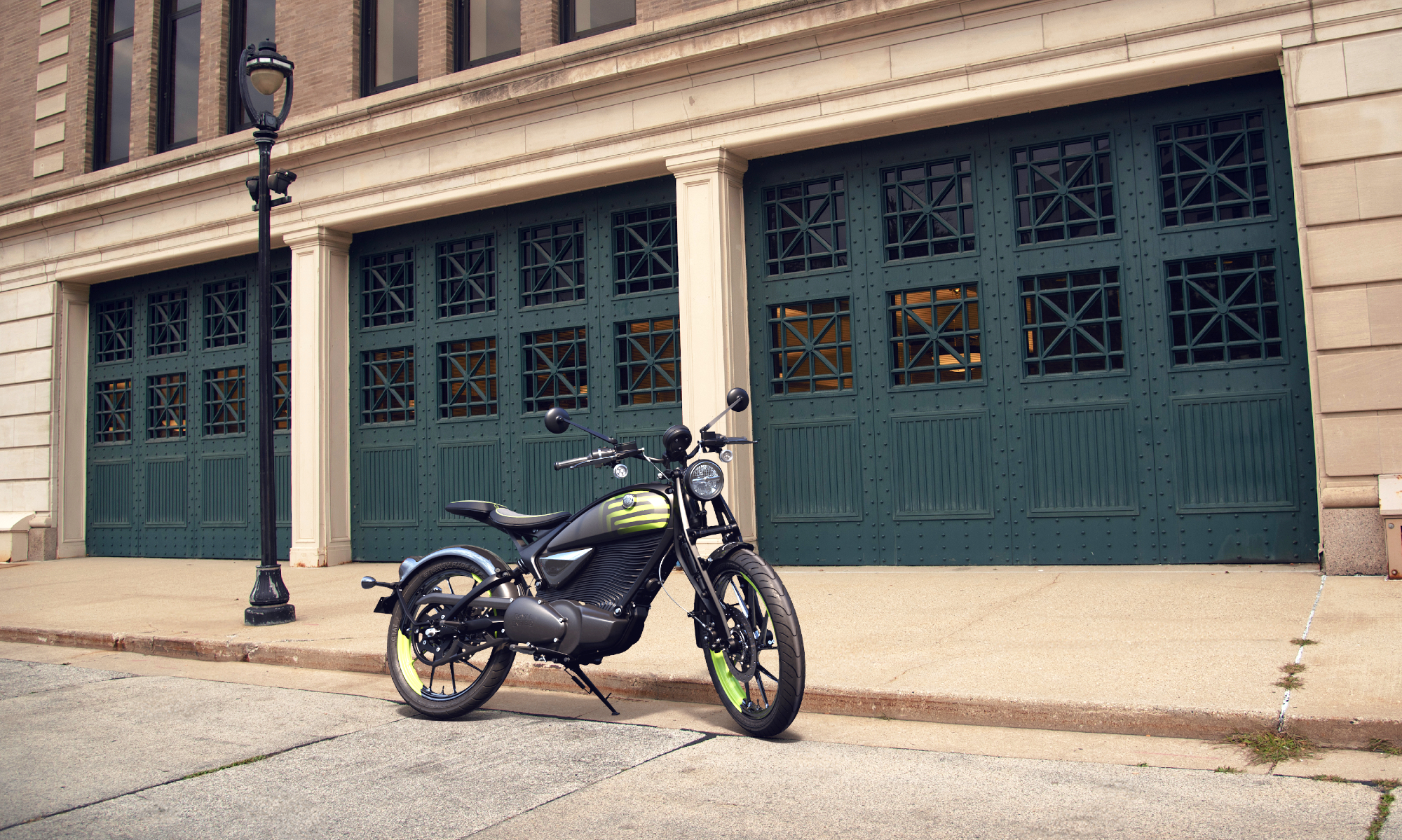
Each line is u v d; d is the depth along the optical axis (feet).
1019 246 26.55
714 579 13.69
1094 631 17.15
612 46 30.04
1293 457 23.54
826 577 26.02
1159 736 12.26
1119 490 25.21
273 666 19.48
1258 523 23.80
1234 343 24.30
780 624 12.44
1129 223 25.41
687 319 29.09
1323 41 22.57
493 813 10.32
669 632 19.39
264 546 23.12
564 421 13.71
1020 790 10.52
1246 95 24.45
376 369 36.52
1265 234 24.04
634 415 31.04
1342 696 12.21
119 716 15.35
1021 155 26.86
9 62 47.62
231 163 38.24
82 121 44.68
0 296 45.52
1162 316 24.95
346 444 36.47
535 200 33.24
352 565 35.40
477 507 15.57
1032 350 26.58
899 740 12.78
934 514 27.17
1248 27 23.21
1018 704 13.06
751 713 13.14
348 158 35.70
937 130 27.68
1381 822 9.12
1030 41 25.31
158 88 43.47
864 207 28.48
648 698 15.67
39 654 21.80
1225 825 9.24
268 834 9.89
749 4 28.37
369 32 37.60
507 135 32.48
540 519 15.06
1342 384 22.13
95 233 42.70
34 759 12.90
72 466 44.06
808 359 29.19
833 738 12.98
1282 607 18.26
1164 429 24.84
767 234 29.78
